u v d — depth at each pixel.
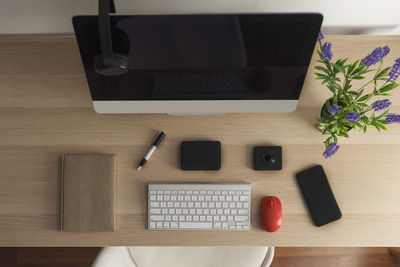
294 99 0.96
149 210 1.05
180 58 0.84
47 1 0.96
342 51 1.11
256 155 1.08
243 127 1.10
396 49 1.11
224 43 0.81
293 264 1.83
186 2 0.96
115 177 1.07
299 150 1.09
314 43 0.81
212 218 1.05
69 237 1.06
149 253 1.30
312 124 1.10
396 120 0.89
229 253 1.29
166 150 1.09
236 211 1.05
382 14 1.02
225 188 1.05
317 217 1.04
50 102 1.10
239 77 0.90
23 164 1.08
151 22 0.75
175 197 1.05
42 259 1.83
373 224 1.05
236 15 0.75
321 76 0.94
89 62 0.85
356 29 1.12
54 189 1.07
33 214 1.06
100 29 0.73
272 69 0.87
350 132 1.09
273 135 1.10
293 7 0.98
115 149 1.09
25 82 1.10
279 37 0.79
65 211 1.04
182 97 0.95
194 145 1.08
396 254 1.78
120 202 1.07
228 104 0.97
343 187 1.07
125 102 0.97
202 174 1.08
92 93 0.94
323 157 1.09
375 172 1.08
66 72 1.10
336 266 1.82
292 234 1.06
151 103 0.97
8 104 1.10
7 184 1.07
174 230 1.06
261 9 0.98
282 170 1.08
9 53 1.10
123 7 0.97
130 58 0.84
